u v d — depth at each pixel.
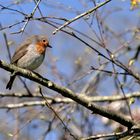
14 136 11.97
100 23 10.15
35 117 12.23
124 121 8.95
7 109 13.90
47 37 13.20
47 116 13.97
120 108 13.59
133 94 13.65
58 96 14.38
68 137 12.49
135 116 11.73
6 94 12.85
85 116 13.79
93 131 13.98
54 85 8.81
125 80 12.85
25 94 13.02
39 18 8.51
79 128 13.80
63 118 12.80
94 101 13.95
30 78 8.84
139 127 8.88
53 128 13.23
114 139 8.83
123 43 13.62
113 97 13.88
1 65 8.74
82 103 8.89
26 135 14.09
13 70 8.80
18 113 13.30
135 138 9.45
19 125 13.20
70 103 13.58
